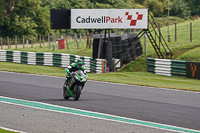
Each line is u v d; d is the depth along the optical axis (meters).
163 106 41.25
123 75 82.00
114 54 99.62
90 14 92.44
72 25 92.62
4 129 28.64
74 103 41.50
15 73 78.75
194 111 38.50
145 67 102.00
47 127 29.94
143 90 56.22
